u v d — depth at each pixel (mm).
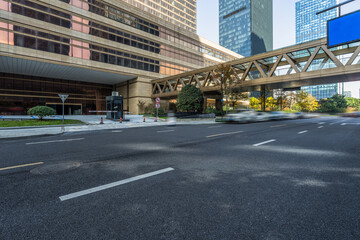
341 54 20828
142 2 56125
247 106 48000
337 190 3260
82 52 32938
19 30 26906
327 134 10938
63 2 30891
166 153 6086
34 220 2371
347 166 4676
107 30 36344
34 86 36031
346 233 2125
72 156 5695
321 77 19578
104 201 2859
